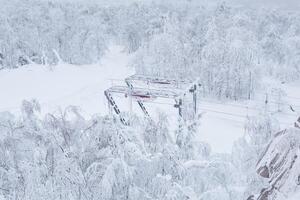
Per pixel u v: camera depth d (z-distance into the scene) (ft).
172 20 181.68
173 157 35.06
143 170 34.58
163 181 32.78
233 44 152.15
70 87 171.73
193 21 231.50
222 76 152.87
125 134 35.37
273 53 202.69
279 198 17.02
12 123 44.24
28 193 34.19
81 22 247.70
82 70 212.43
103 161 33.60
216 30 164.96
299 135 17.80
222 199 30.89
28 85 175.22
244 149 39.42
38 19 247.91
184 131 43.42
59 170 33.91
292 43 196.85
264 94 146.61
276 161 18.17
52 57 230.07
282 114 124.57
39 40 231.09
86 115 123.65
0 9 252.62
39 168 34.86
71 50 233.14
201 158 42.63
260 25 236.22
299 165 16.84
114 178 31.19
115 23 320.09
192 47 171.01
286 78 182.09
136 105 127.13
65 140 39.19
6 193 36.94
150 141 39.63
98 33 241.55
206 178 35.60
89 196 33.12
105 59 254.88
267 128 44.24
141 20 273.95
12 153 39.37
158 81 87.10
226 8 202.59
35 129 41.09
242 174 35.81
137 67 167.02
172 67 159.94
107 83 176.45
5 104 145.07
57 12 254.47
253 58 158.20
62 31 238.89
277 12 253.44
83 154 35.50
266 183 26.21
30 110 43.16
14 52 220.64
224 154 40.75
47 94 159.94
